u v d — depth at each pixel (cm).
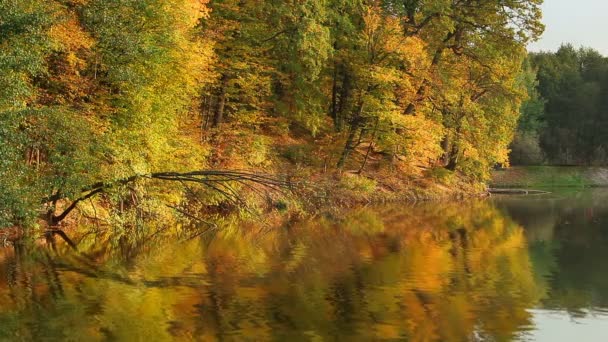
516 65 4369
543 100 8206
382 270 1695
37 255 1784
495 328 1180
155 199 2364
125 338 1071
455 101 4125
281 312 1249
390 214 3241
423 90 4000
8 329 1107
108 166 2106
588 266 1809
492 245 2216
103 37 2112
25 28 1662
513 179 6969
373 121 3831
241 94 3488
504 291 1479
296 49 3469
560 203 4216
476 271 1714
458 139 4341
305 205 2784
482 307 1330
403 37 3844
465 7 4131
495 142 4581
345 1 3812
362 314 1248
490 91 4481
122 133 2230
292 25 3459
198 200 2712
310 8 3412
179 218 2634
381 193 4016
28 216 1762
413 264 1798
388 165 4316
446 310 1296
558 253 2047
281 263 1762
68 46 2031
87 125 1948
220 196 2791
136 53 2145
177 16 2370
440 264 1808
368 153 4028
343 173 3872
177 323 1163
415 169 4328
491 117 4503
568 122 8450
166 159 2530
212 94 3438
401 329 1158
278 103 3819
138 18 2227
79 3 2131
